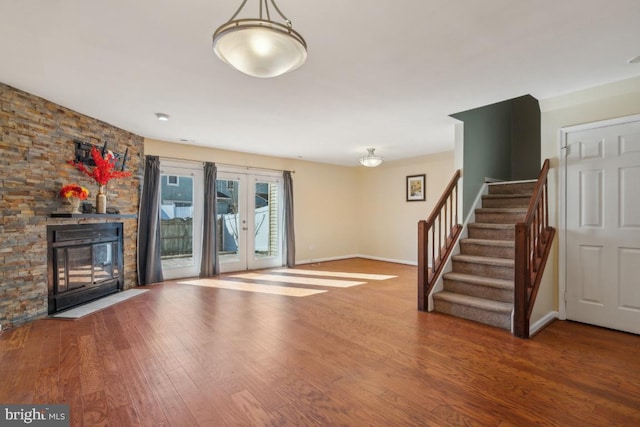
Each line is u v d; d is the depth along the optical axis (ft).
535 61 8.07
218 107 11.51
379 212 25.14
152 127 14.28
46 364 7.65
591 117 10.15
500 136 16.16
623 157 9.66
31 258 10.55
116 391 6.53
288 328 10.16
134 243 15.78
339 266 22.25
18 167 10.14
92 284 13.09
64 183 11.69
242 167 20.15
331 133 15.28
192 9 5.90
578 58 7.91
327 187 24.85
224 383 6.86
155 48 7.38
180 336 9.47
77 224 12.35
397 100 10.80
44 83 9.45
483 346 8.73
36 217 10.70
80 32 6.68
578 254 10.54
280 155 21.30
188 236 18.13
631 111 9.42
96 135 13.12
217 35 4.40
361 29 6.55
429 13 6.02
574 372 7.30
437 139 16.49
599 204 10.13
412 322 10.68
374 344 8.90
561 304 10.84
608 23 6.36
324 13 5.99
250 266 20.67
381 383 6.86
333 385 6.79
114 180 14.23
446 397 6.34
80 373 7.23
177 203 17.69
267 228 21.53
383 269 21.06
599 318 10.13
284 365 7.68
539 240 10.50
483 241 12.28
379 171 25.13
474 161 13.97
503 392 6.51
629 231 9.60
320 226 24.41
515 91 10.12
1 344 8.78
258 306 12.53
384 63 8.10
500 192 14.60
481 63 8.14
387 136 15.88
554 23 6.37
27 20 6.23
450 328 10.11
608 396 6.36
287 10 5.88
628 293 9.62
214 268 18.48
